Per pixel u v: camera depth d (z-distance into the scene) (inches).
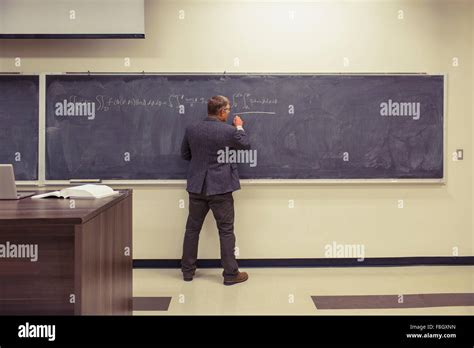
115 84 132.6
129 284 87.4
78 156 133.0
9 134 131.9
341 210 135.6
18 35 126.0
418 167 135.6
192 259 122.9
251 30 133.8
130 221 89.0
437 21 135.0
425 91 135.3
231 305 102.0
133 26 127.0
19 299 56.8
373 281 121.2
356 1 134.2
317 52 134.5
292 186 135.5
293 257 135.7
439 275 126.9
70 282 57.0
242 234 135.4
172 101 133.4
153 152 134.2
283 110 134.3
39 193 91.7
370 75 134.4
